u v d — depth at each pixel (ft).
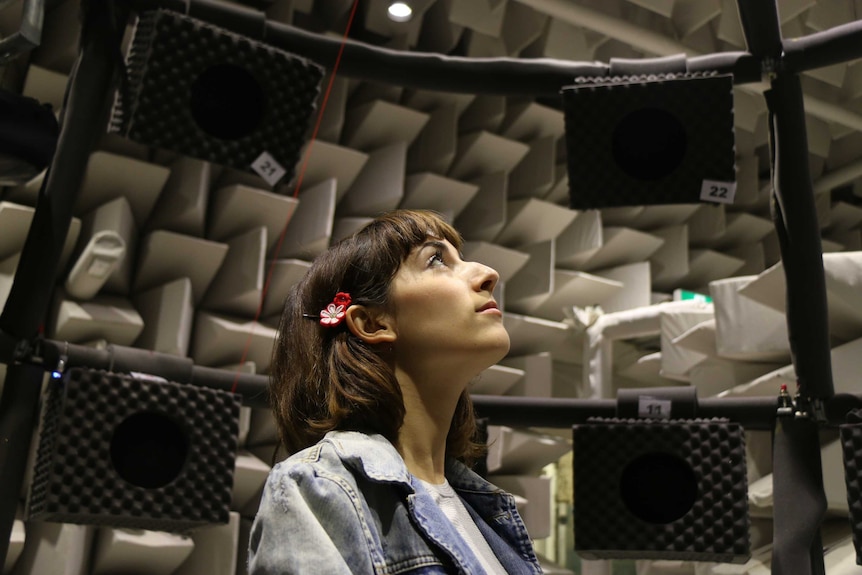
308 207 9.97
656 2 9.93
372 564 2.95
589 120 6.07
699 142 5.91
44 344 5.88
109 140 9.15
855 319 7.49
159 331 8.80
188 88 5.65
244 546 8.96
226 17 6.04
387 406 3.46
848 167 12.78
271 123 5.86
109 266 8.27
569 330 11.10
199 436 6.00
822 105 11.34
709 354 8.69
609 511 6.01
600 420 6.16
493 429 10.10
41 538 8.02
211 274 9.30
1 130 5.06
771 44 5.95
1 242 8.37
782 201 5.99
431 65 6.44
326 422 3.46
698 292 12.76
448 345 3.56
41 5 5.13
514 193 11.62
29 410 5.74
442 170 11.03
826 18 10.48
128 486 5.74
